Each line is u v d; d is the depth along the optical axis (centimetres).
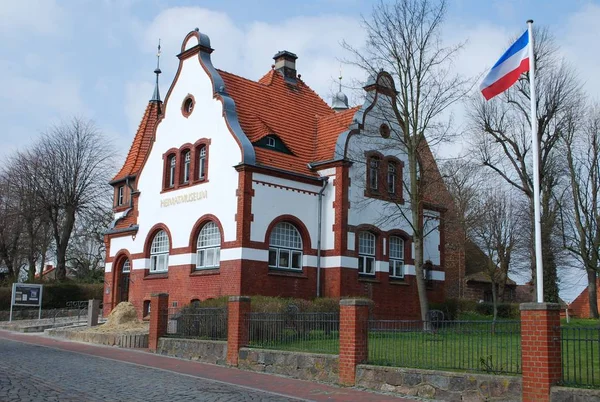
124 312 2759
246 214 2545
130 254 3194
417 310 3056
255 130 2770
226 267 2569
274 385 1455
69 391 1228
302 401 1243
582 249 2861
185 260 2800
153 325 2139
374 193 2914
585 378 1210
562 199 3053
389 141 2983
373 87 3000
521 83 2819
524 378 1136
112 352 2083
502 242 3306
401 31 2470
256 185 2595
